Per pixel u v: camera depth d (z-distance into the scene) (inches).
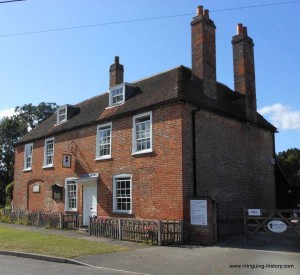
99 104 914.7
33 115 2454.5
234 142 767.1
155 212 674.2
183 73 746.8
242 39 837.2
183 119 659.4
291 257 468.8
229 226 698.8
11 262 449.4
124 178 754.2
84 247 539.5
